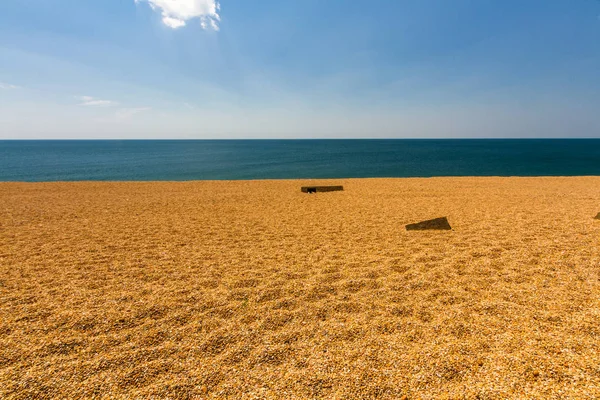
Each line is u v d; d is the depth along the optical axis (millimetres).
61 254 5031
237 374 2264
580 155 52375
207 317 3057
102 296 3523
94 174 29828
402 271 4117
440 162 40031
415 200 9906
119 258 4832
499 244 5102
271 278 3977
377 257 4668
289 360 2404
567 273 3869
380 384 2117
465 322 2848
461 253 4738
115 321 2986
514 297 3285
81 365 2371
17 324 2941
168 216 7984
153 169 34375
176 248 5332
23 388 2145
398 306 3182
